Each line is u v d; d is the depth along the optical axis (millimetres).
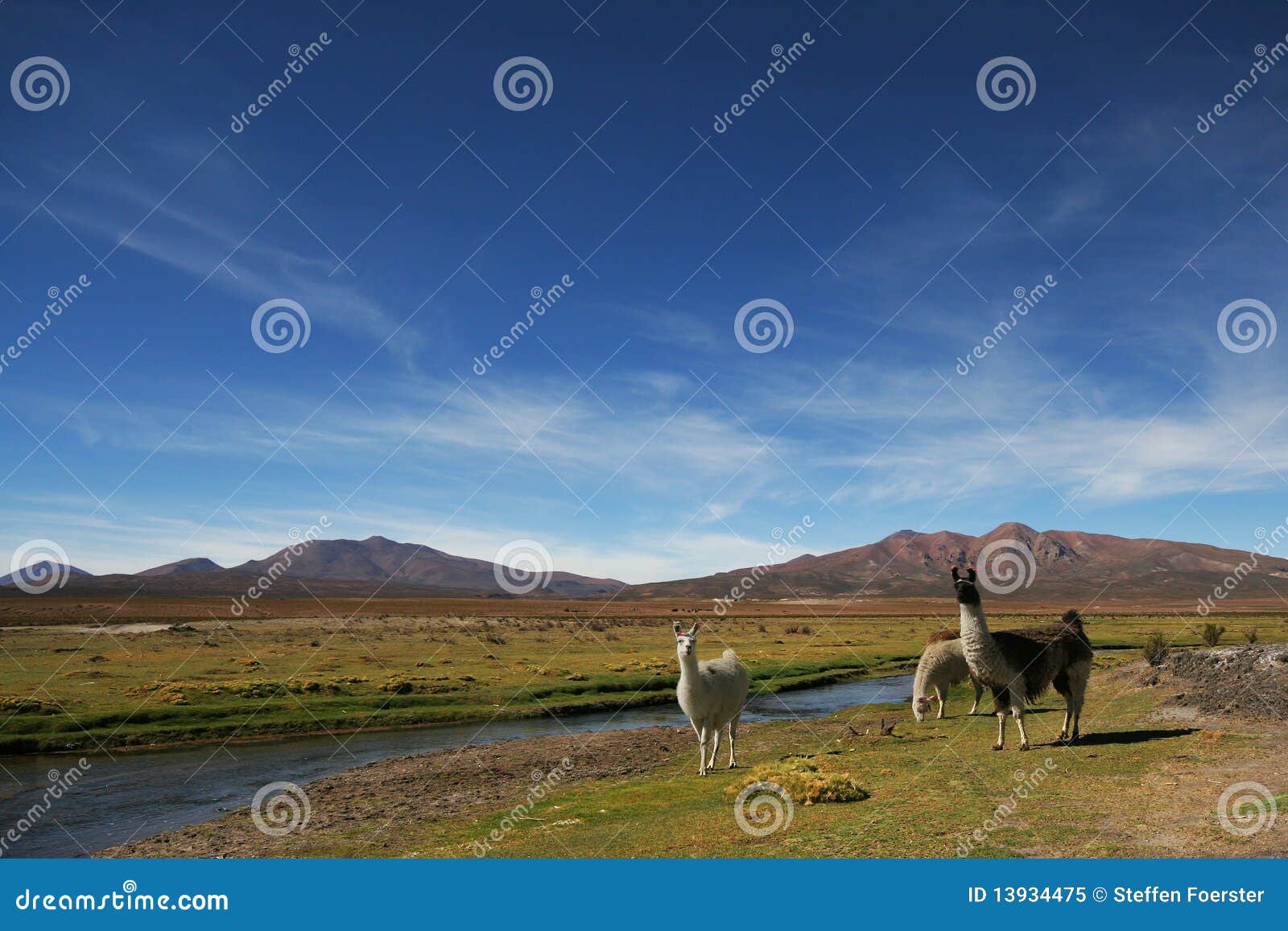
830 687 45000
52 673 44281
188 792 22281
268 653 58000
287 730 31750
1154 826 10414
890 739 21609
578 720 34906
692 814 14711
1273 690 19219
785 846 11484
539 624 106438
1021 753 16109
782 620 136500
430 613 144625
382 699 36969
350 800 20609
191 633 78812
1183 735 16625
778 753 22688
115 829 18750
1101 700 23875
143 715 31859
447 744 29031
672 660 56344
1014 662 16266
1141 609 196250
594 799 17859
